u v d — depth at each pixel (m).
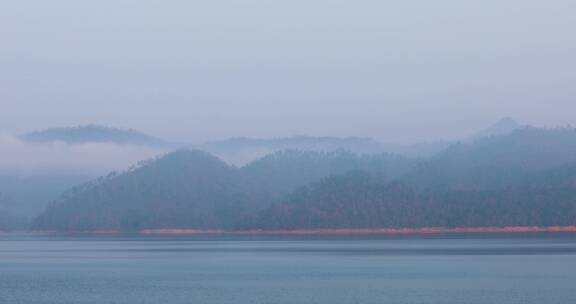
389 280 133.12
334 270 154.88
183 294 119.19
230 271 158.00
